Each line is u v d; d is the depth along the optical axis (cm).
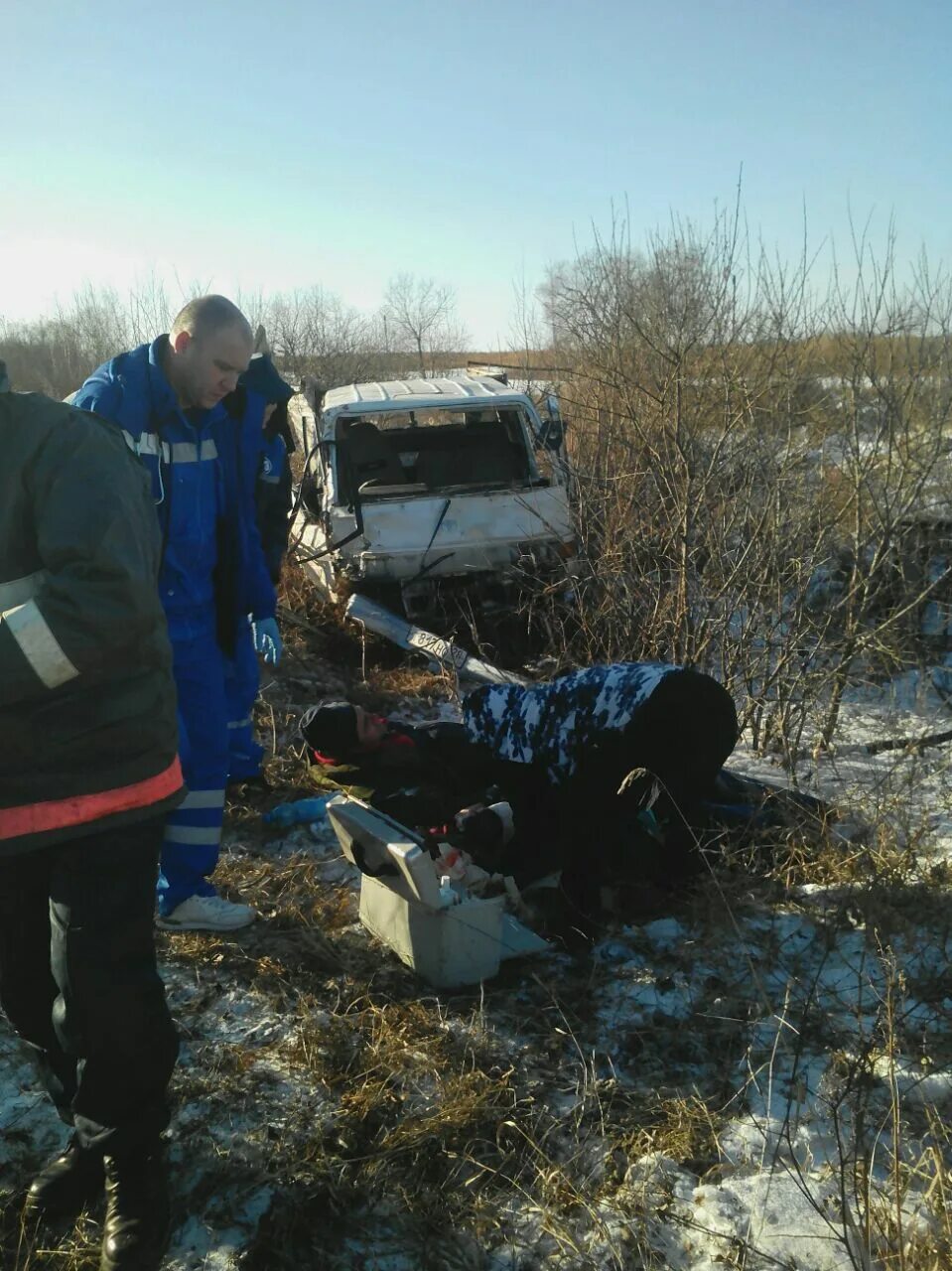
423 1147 264
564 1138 269
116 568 209
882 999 309
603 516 615
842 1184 222
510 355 891
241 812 467
